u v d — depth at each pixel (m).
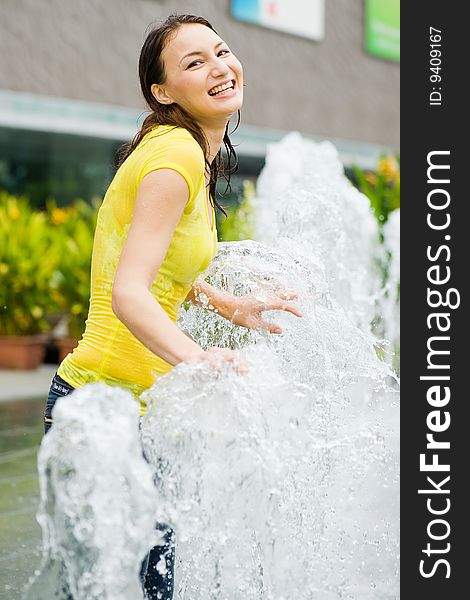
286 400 2.45
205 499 2.29
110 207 2.46
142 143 2.46
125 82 12.40
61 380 2.49
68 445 1.97
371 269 8.08
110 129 11.80
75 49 11.88
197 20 2.61
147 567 2.46
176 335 2.24
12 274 9.35
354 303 6.35
